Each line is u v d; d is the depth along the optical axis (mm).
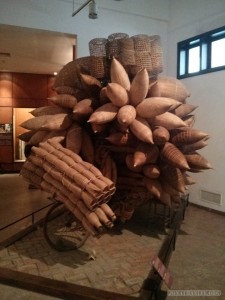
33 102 8828
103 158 2668
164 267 2055
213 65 4301
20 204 4871
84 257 2480
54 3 4391
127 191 2842
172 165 2477
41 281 1993
